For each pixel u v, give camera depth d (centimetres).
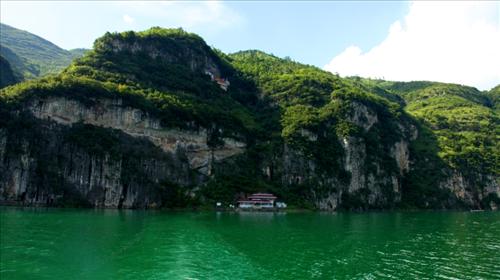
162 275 5000
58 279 4672
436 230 10412
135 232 8362
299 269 5612
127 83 18700
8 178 14338
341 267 5775
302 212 16962
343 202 19550
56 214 11631
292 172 19250
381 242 8069
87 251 6206
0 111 14625
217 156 18512
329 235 9019
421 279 5209
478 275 5447
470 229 10731
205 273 5212
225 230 9488
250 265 5741
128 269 5234
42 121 15225
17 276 4725
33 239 7050
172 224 10050
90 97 16338
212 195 16988
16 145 14538
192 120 18162
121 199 15425
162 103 17962
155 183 16150
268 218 13288
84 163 15288
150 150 16600
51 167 14862
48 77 17038
